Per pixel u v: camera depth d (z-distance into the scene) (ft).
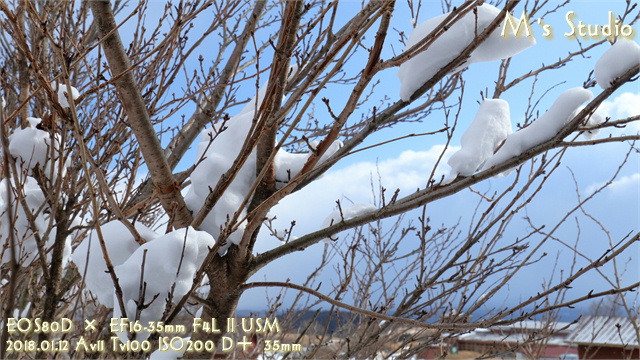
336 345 11.58
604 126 6.73
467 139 7.73
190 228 6.97
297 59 8.24
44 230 9.43
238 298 7.87
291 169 8.34
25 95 10.21
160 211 13.15
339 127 6.23
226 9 9.88
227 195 7.81
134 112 6.41
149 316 6.59
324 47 8.32
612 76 6.32
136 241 7.57
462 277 9.41
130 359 6.25
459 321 9.47
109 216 9.25
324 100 6.11
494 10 6.91
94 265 7.53
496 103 8.05
